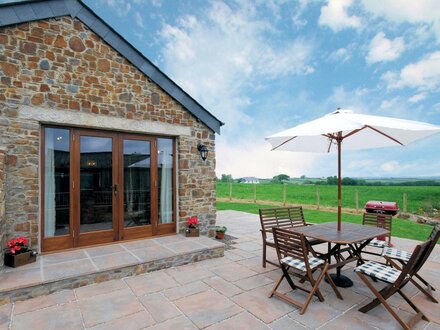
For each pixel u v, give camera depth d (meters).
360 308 3.08
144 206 5.64
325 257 3.89
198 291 3.59
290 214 5.07
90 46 4.89
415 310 2.91
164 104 5.77
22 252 3.98
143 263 4.19
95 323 2.82
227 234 7.12
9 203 4.10
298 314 3.00
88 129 4.99
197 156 6.24
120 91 5.20
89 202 4.98
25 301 3.26
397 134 4.11
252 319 2.90
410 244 5.88
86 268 3.85
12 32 4.21
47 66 4.47
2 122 4.08
